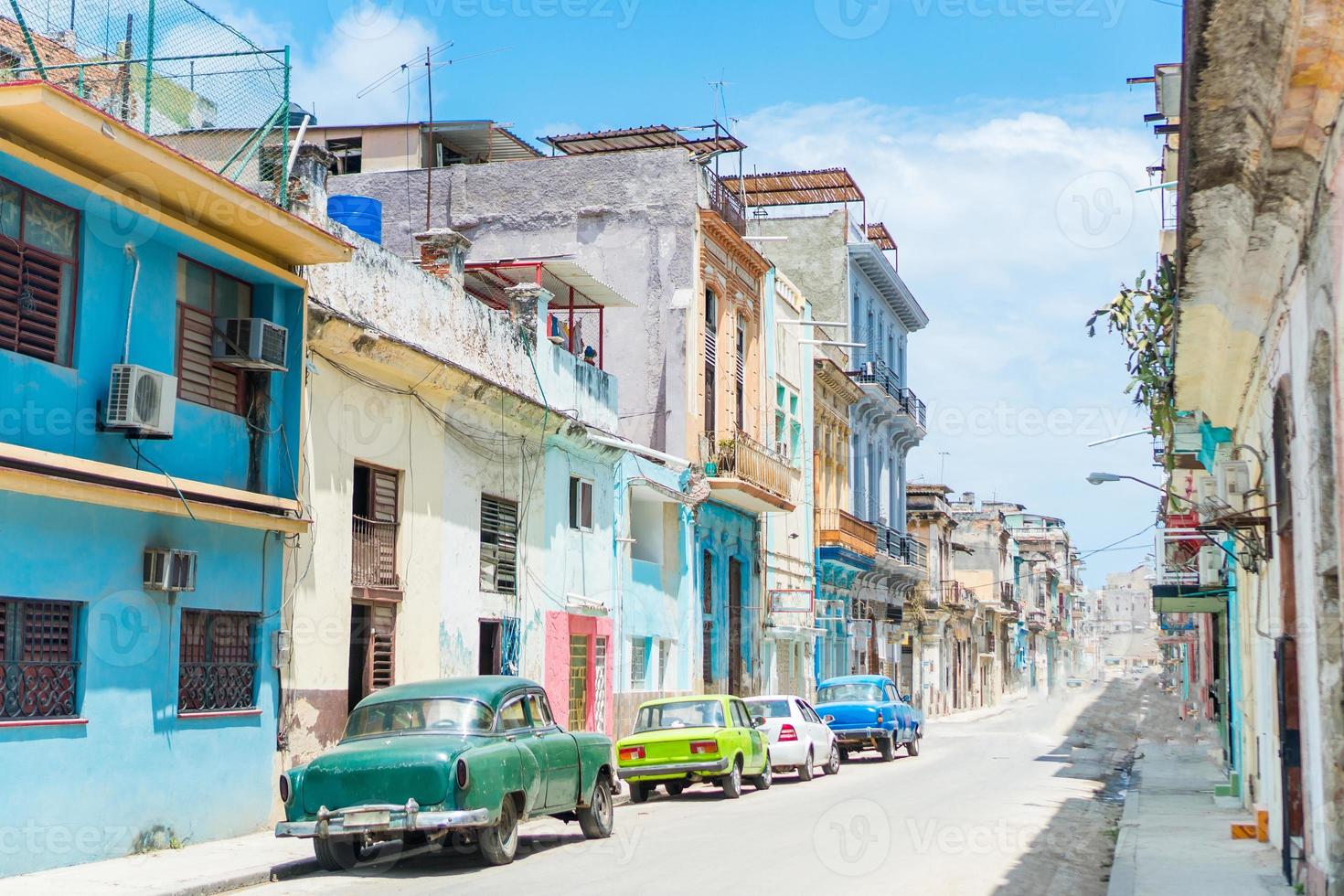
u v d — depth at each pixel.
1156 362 16.86
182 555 14.30
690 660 30.69
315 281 17.25
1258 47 7.68
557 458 24.50
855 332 47.12
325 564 17.14
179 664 14.60
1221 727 28.38
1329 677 9.38
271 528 15.64
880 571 48.81
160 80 15.52
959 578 84.19
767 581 36.88
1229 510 12.98
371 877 12.40
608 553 26.81
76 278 13.60
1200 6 7.35
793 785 23.47
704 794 22.05
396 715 13.43
